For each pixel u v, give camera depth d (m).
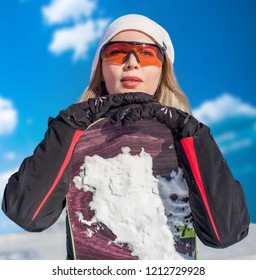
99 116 1.31
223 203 1.20
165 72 1.67
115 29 1.50
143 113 1.32
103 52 1.47
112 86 1.43
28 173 1.21
